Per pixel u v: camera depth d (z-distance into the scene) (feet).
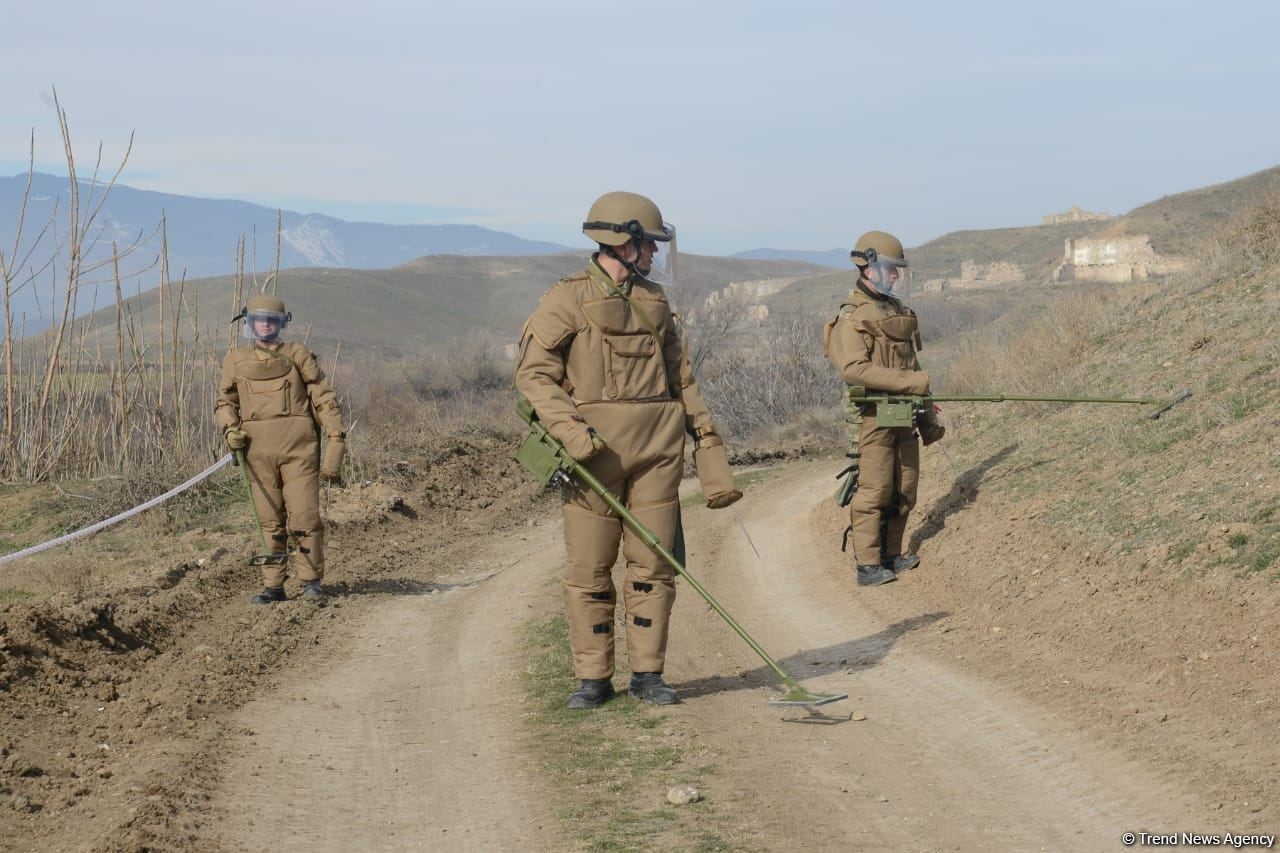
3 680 21.81
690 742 18.44
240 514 45.83
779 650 25.08
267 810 16.38
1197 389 32.01
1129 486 27.58
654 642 21.15
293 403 32.91
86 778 17.52
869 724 18.95
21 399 53.42
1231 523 22.22
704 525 43.50
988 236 497.05
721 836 14.38
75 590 32.24
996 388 47.80
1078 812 14.49
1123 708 17.79
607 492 20.26
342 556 40.22
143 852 14.20
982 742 17.49
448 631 29.96
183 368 54.60
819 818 14.90
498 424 70.74
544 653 25.99
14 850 14.61
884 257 29.45
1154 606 21.43
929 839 14.05
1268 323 34.83
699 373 97.76
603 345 20.26
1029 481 32.37
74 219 52.60
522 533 47.14
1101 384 38.99
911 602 27.89
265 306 32.58
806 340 89.66
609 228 20.11
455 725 21.01
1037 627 22.91
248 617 30.58
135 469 49.34
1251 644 18.57
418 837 15.38
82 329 57.31
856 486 30.83
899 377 29.27
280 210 54.90
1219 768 15.02
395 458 57.16
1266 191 48.11
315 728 21.08
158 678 24.07
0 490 50.16
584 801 16.17
